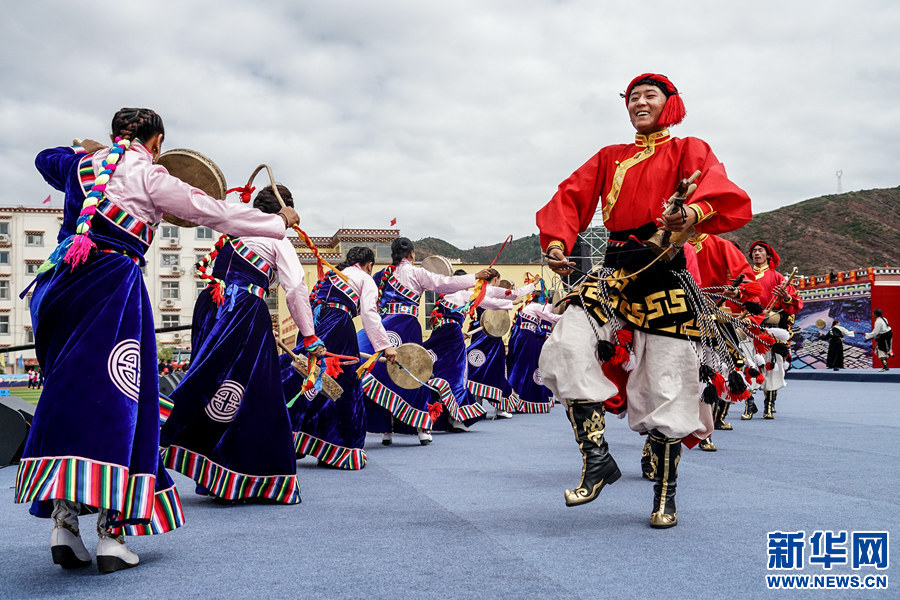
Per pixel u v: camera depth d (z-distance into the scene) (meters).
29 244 58.53
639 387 3.36
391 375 6.47
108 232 2.77
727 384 3.48
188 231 59.84
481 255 81.19
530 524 3.34
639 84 3.54
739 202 3.12
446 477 4.78
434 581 2.47
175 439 3.97
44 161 2.93
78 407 2.56
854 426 7.68
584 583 2.43
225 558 2.84
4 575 2.65
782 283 8.09
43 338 2.73
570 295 3.40
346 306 5.59
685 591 2.34
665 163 3.46
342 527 3.35
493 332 9.34
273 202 4.25
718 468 4.93
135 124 2.97
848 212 133.25
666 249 3.23
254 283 4.15
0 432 5.93
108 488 2.53
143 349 2.76
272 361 4.09
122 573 2.65
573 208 3.63
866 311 25.91
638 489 4.22
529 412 10.55
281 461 3.99
